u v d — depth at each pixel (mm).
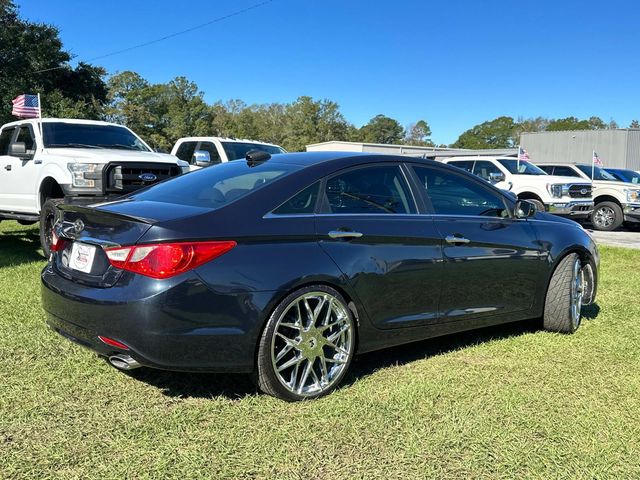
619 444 2861
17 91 32344
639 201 15234
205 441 2805
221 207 3215
